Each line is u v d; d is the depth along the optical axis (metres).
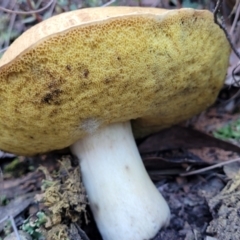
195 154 0.14
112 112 0.10
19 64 0.08
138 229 0.11
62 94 0.09
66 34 0.08
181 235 0.12
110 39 0.08
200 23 0.09
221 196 0.12
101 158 0.12
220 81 0.12
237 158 0.13
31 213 0.13
